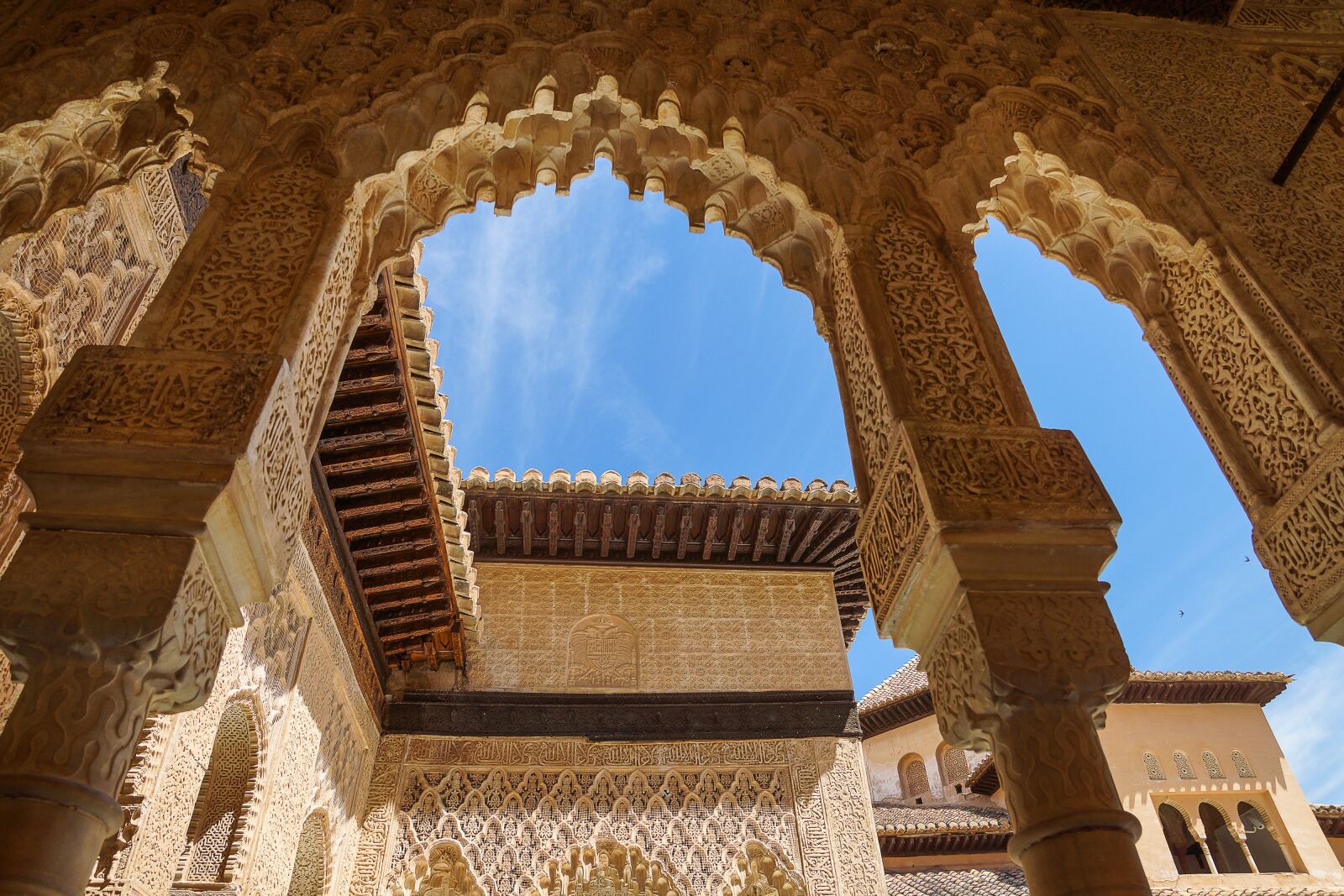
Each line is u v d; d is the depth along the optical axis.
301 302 2.57
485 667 7.34
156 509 2.06
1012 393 2.78
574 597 7.67
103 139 3.10
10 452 3.58
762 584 7.94
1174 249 3.22
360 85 3.15
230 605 2.19
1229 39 4.15
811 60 3.54
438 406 5.55
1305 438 2.71
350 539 6.25
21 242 2.89
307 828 6.01
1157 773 11.12
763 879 6.61
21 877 1.65
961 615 2.30
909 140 3.37
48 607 1.92
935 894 9.86
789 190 3.23
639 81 3.37
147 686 1.95
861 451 2.92
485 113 3.20
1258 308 2.94
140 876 3.53
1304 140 3.20
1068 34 3.96
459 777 6.83
